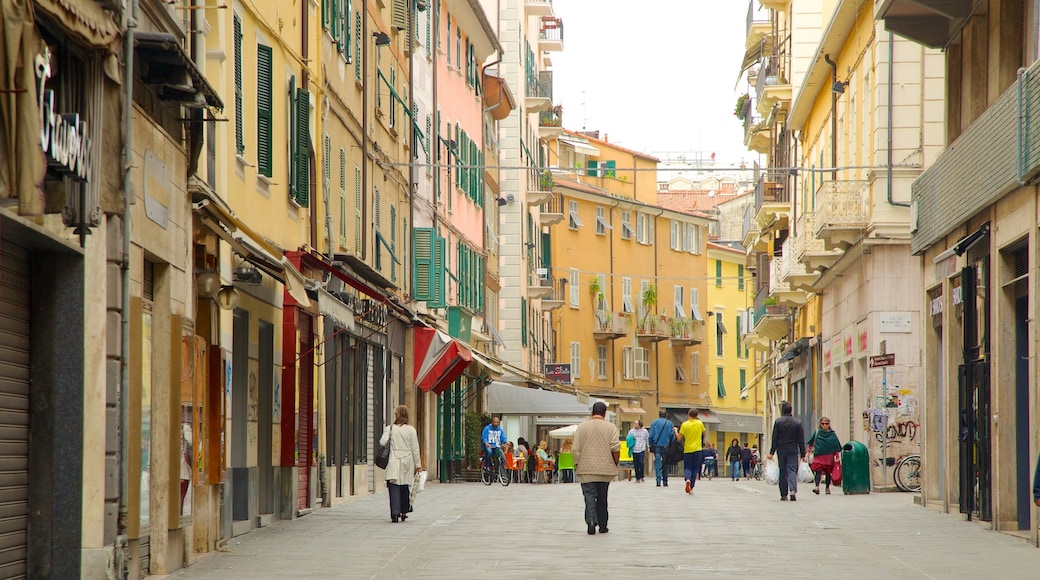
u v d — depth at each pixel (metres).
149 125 13.98
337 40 27.42
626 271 85.31
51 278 12.29
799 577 13.85
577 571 14.35
